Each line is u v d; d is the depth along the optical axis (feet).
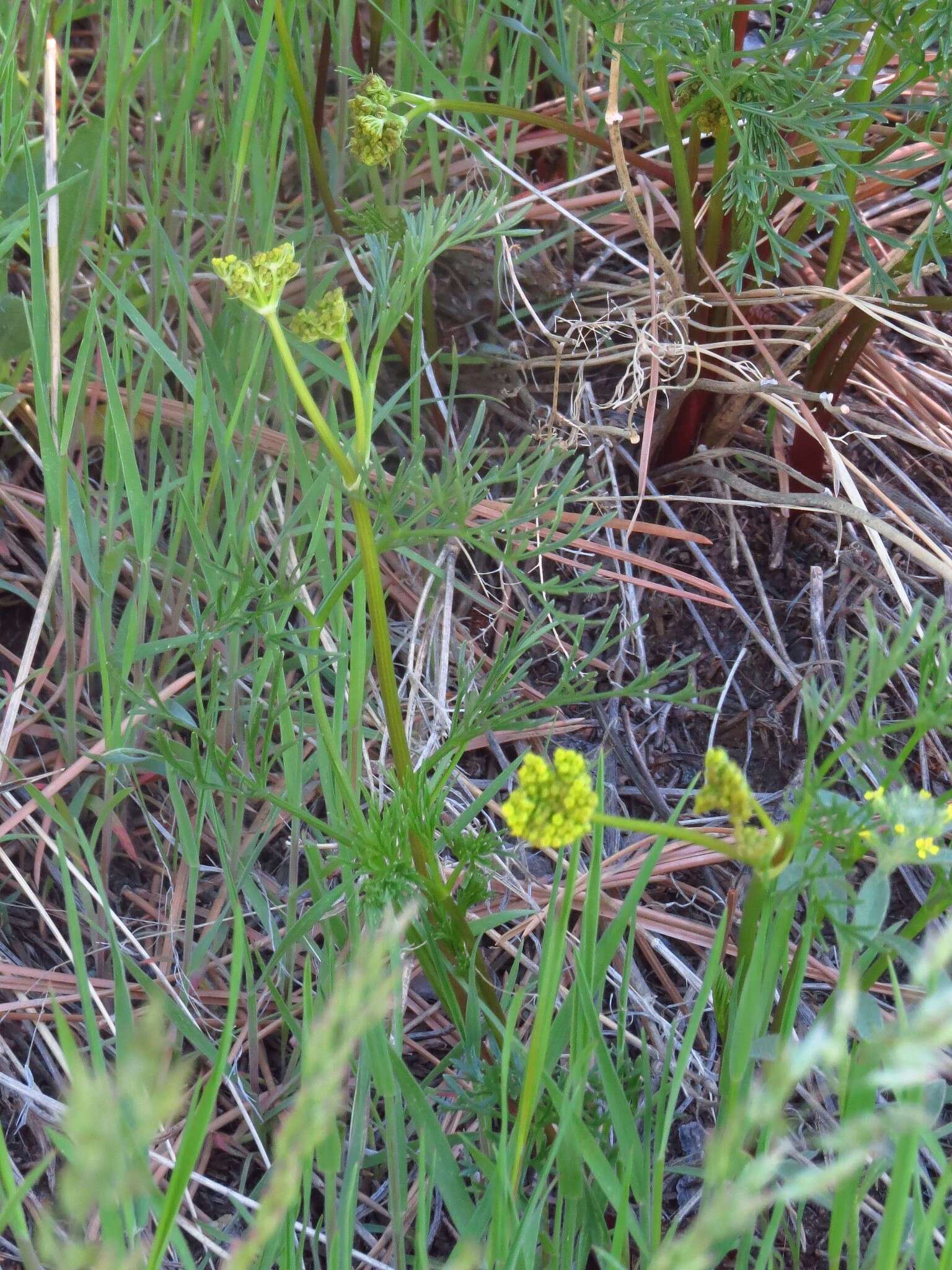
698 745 1.81
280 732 1.61
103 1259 0.89
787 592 1.91
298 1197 1.25
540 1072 1.09
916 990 1.47
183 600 1.61
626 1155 1.20
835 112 1.57
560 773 0.99
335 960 1.43
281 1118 1.46
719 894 1.69
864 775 1.75
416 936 1.35
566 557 1.92
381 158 1.57
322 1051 0.85
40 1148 1.44
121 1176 0.80
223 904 1.60
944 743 1.78
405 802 1.26
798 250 1.61
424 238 1.30
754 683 1.85
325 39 1.88
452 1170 1.21
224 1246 1.38
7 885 1.60
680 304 1.86
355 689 1.44
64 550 1.51
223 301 1.75
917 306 1.77
